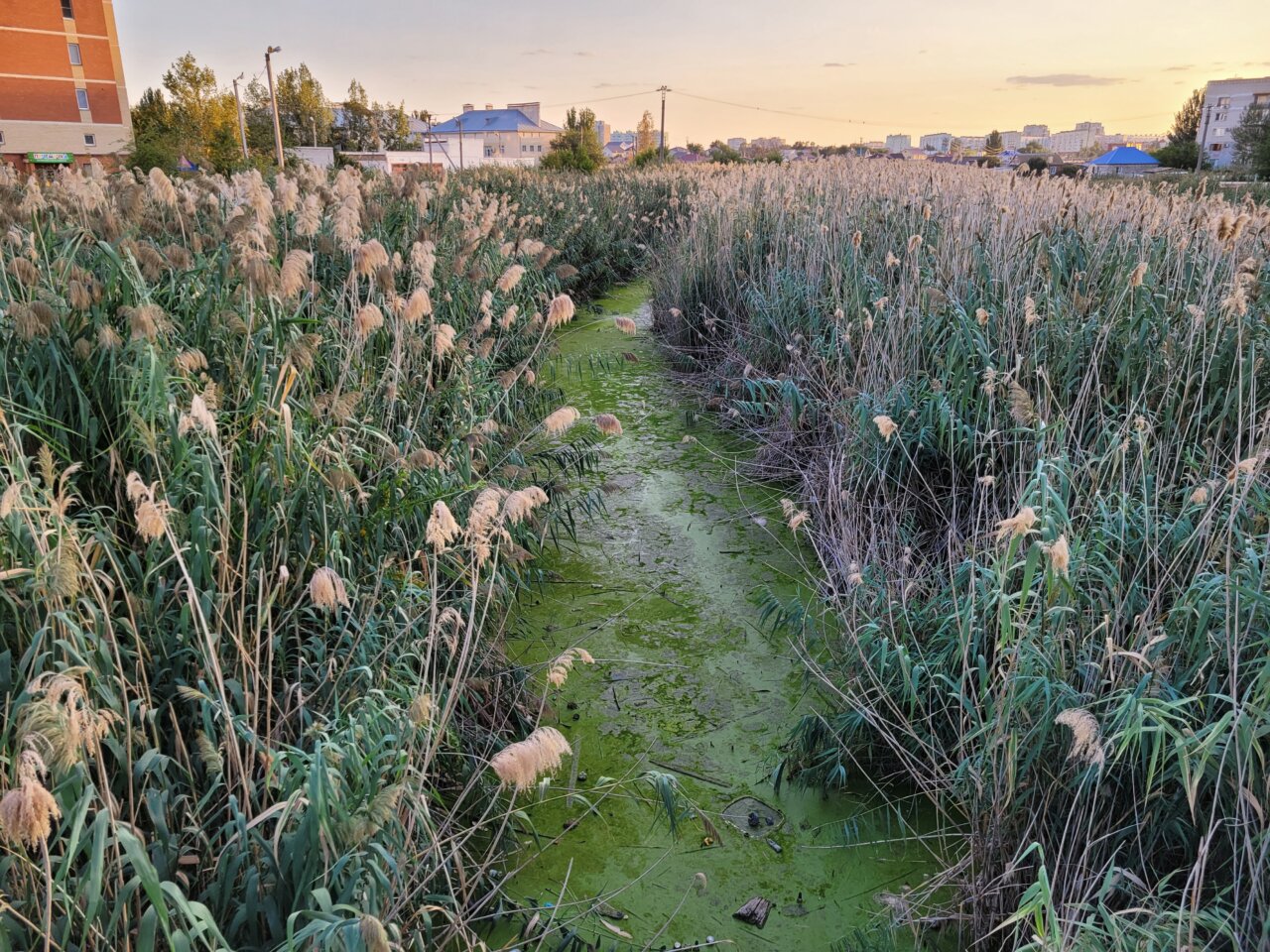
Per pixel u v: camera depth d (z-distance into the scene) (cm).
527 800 338
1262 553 300
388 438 389
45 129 4972
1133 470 374
